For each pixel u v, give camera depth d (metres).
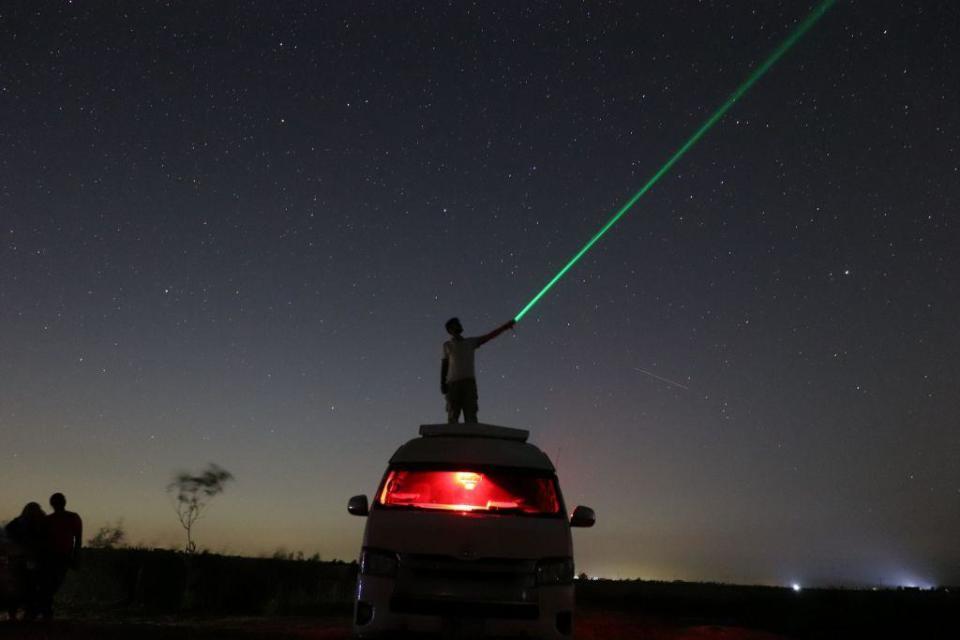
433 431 9.77
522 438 9.84
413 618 7.73
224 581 19.08
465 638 7.70
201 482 19.47
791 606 16.81
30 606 12.76
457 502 8.63
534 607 7.81
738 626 13.80
